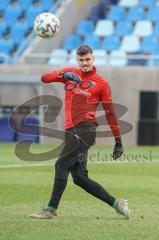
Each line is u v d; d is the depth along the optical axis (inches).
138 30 4030.5
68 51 3944.4
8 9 4232.3
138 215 1245.1
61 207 1336.1
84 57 1165.1
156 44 3924.7
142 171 2074.3
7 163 2269.9
